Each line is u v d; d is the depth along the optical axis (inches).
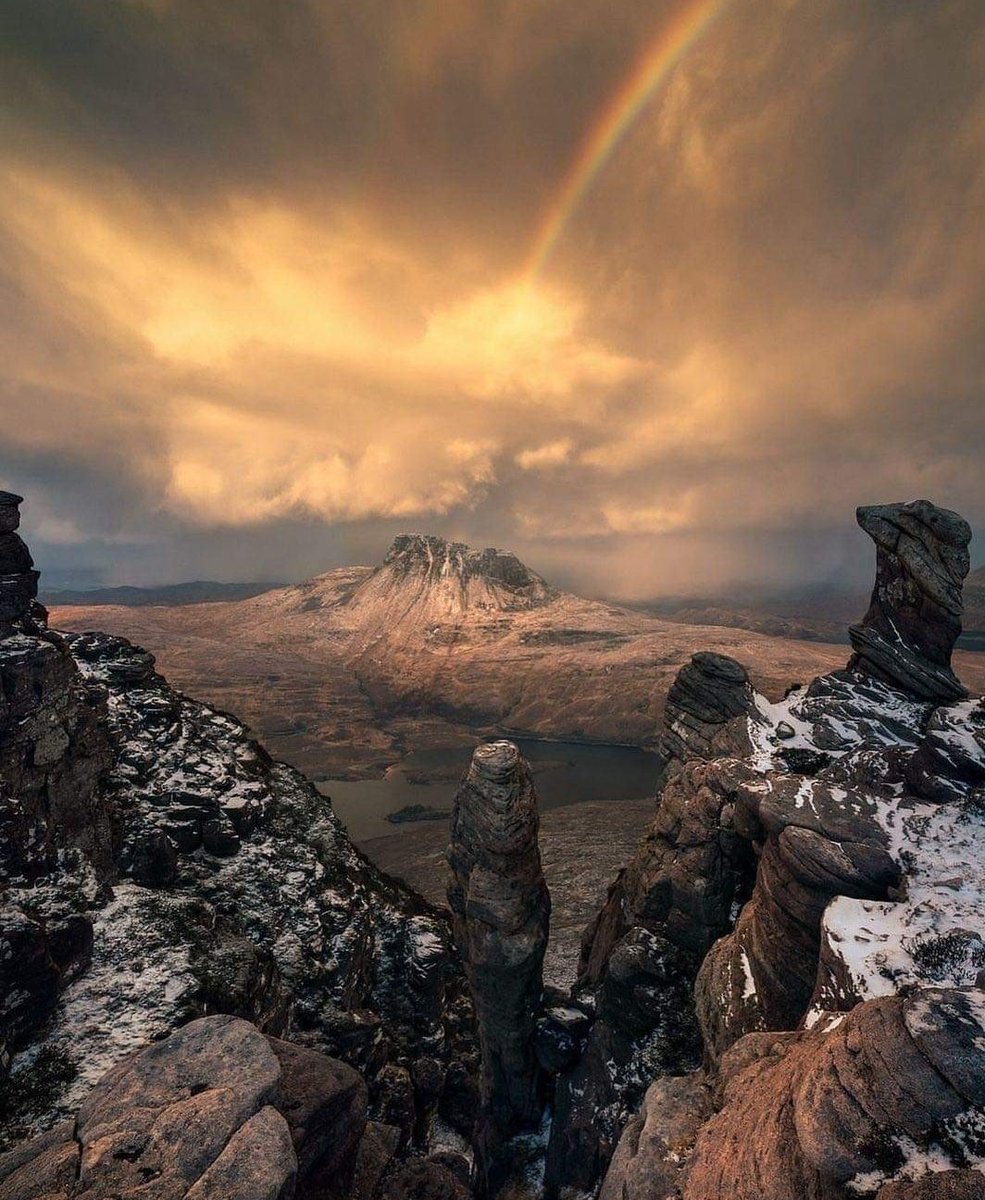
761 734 1846.7
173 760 2886.3
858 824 1179.3
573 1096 1674.5
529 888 1893.5
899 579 1948.8
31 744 1657.2
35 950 1221.1
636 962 1595.7
